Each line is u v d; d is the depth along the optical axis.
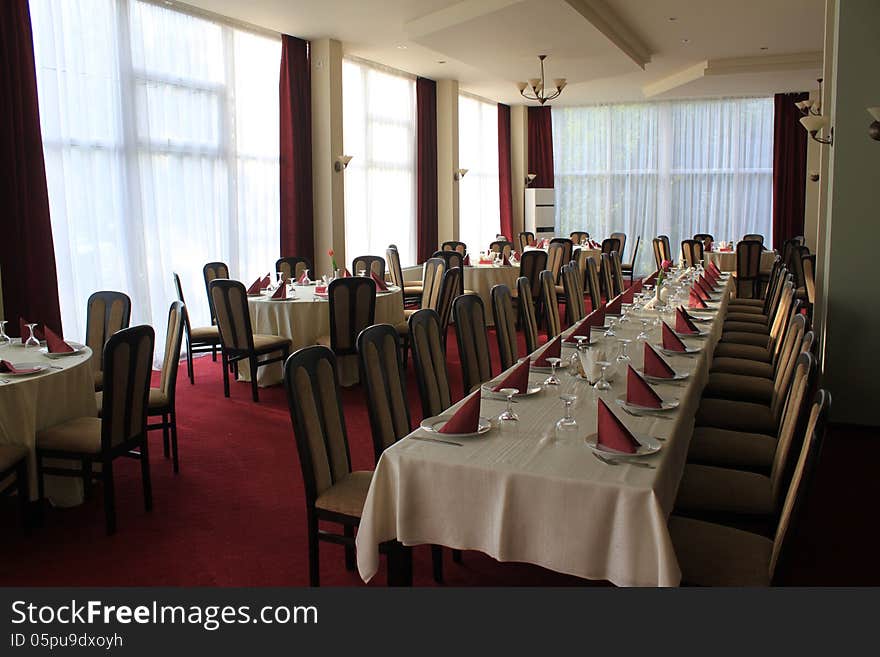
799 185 13.28
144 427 3.58
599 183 14.58
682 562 2.17
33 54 5.70
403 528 2.30
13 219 5.60
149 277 6.92
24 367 3.56
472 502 2.21
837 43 4.67
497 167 14.10
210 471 4.17
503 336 4.24
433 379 3.42
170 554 3.15
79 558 3.12
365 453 4.45
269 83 8.36
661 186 14.23
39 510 3.43
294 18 7.71
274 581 2.90
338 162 8.95
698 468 2.86
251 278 8.27
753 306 7.91
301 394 2.59
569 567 2.10
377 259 8.36
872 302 4.78
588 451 2.31
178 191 7.23
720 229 14.02
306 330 6.13
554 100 13.91
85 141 6.26
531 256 8.86
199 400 5.74
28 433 3.33
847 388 4.91
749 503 2.59
